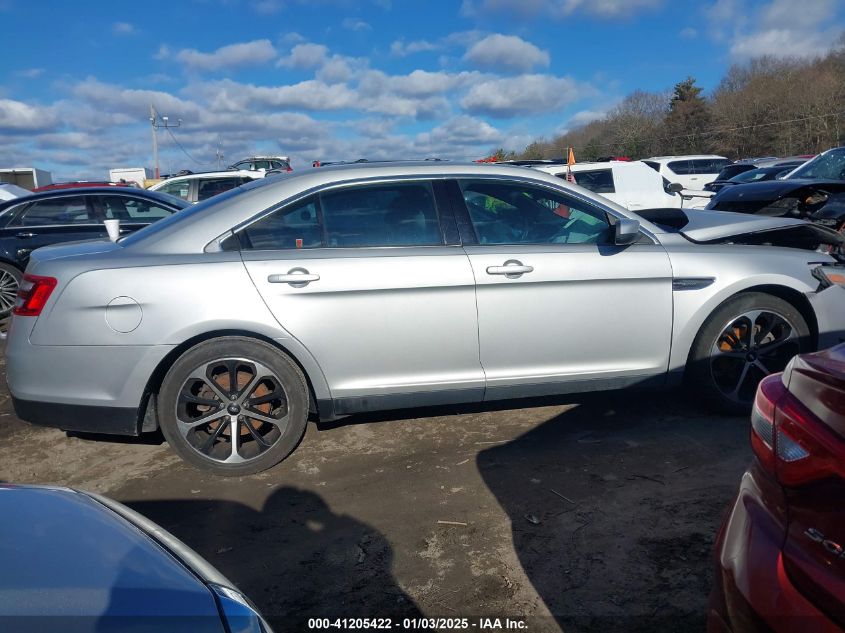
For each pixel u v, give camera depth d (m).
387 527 3.37
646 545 3.13
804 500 1.77
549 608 2.75
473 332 3.97
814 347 4.41
